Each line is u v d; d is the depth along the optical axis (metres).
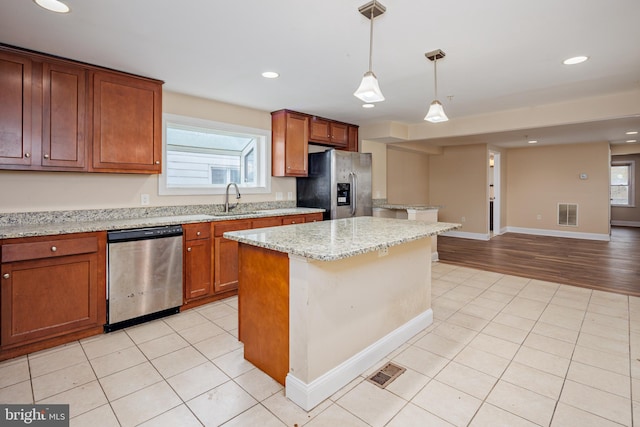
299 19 2.07
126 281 2.66
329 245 1.75
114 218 3.13
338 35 2.29
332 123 4.94
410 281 2.54
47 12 1.97
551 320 2.84
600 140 6.70
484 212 7.23
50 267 2.33
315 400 1.76
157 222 2.86
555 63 2.79
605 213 6.96
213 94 3.61
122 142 2.90
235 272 3.42
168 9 1.95
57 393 1.85
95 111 2.75
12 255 2.17
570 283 3.91
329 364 1.86
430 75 3.07
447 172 7.80
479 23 2.12
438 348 2.37
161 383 1.95
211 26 2.16
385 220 3.03
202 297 3.20
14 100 2.39
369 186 5.01
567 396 1.82
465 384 1.94
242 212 3.93
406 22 2.11
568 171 7.39
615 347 2.36
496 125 4.52
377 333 2.22
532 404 1.75
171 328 2.70
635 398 1.79
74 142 2.65
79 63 2.67
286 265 1.85
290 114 4.31
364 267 2.09
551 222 7.65
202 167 3.97
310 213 4.21
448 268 4.64
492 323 2.79
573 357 2.23
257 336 2.09
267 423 1.62
